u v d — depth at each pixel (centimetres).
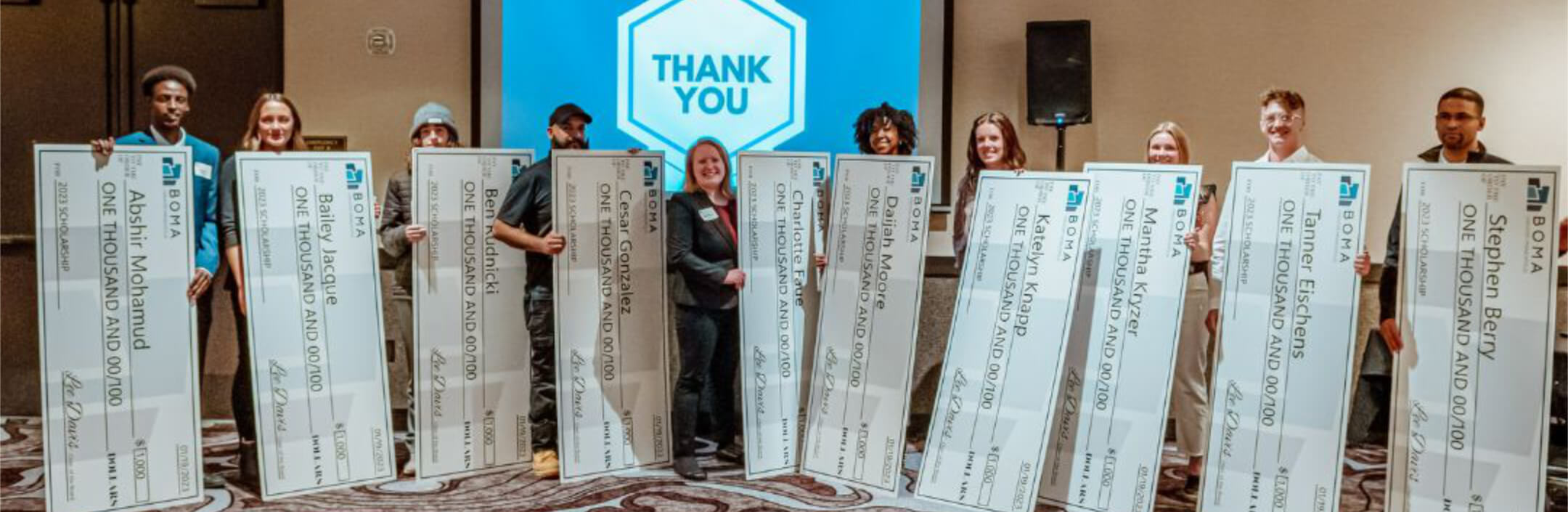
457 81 490
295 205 381
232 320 491
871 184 402
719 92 488
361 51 490
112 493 355
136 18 489
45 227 348
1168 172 359
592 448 406
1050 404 361
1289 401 343
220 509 362
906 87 482
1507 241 332
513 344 416
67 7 488
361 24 489
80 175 352
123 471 357
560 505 368
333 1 489
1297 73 472
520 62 486
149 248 361
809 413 413
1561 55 459
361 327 393
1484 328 334
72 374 350
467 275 407
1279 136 390
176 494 365
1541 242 329
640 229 416
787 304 415
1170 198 358
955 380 384
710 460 430
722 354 418
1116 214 369
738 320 411
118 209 357
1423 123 468
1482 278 335
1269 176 350
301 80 490
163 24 490
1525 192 330
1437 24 466
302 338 381
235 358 492
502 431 414
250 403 392
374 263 396
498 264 412
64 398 349
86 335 352
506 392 415
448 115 426
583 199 403
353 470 390
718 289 398
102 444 354
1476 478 334
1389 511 347
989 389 376
